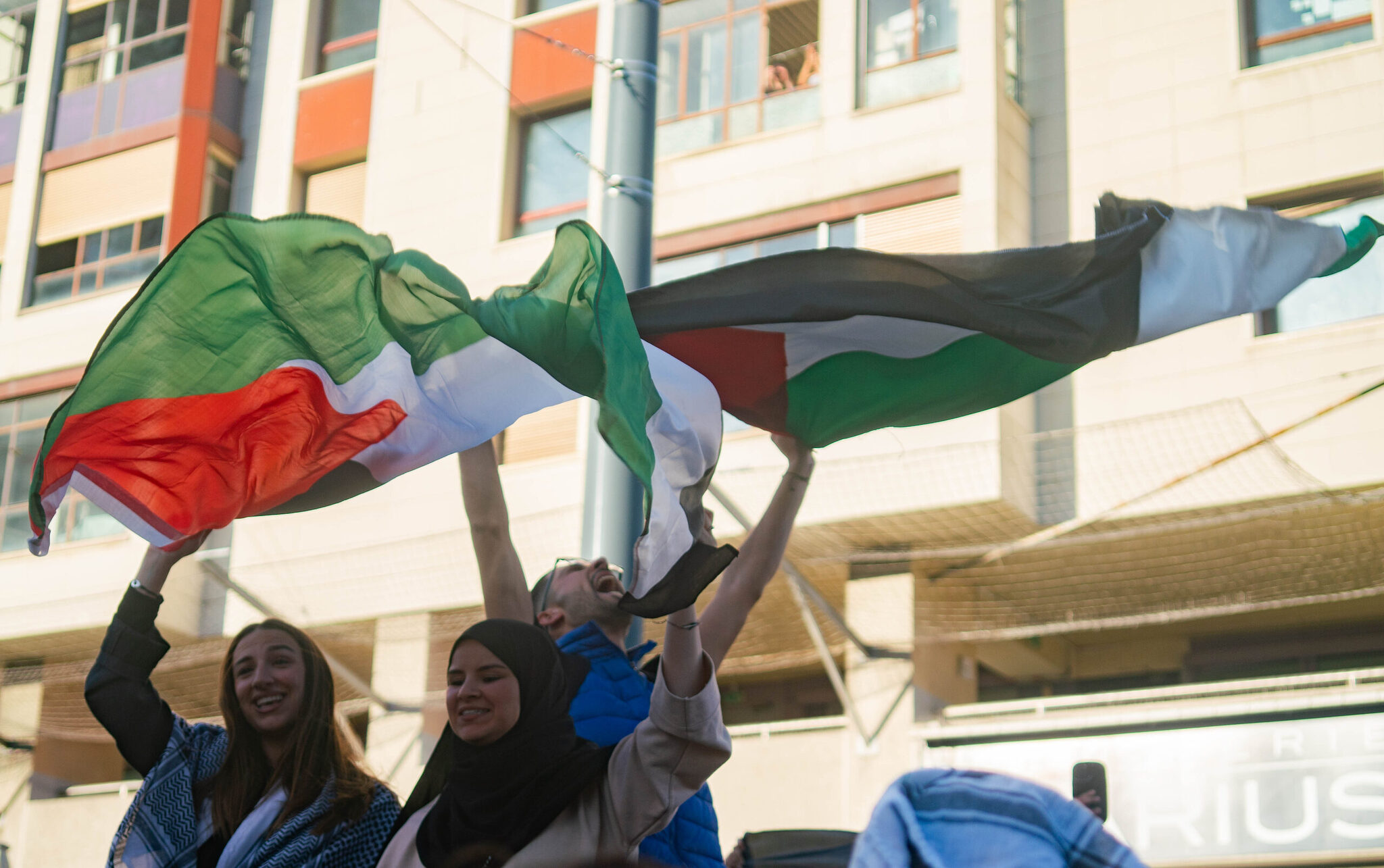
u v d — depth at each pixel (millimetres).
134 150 14328
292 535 12359
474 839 2666
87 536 13227
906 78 12117
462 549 11781
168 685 11898
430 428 3387
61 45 15016
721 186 12586
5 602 13273
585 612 3338
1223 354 10539
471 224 12977
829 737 11555
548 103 13039
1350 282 10391
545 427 12406
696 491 2658
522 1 13445
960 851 1560
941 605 11336
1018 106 11977
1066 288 3225
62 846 13906
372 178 13562
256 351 3301
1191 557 10531
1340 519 10023
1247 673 12891
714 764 2635
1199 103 11422
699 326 3123
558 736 2748
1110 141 11703
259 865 3027
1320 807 9812
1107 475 10492
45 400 14023
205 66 14078
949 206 11547
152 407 3307
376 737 12047
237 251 3186
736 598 3324
